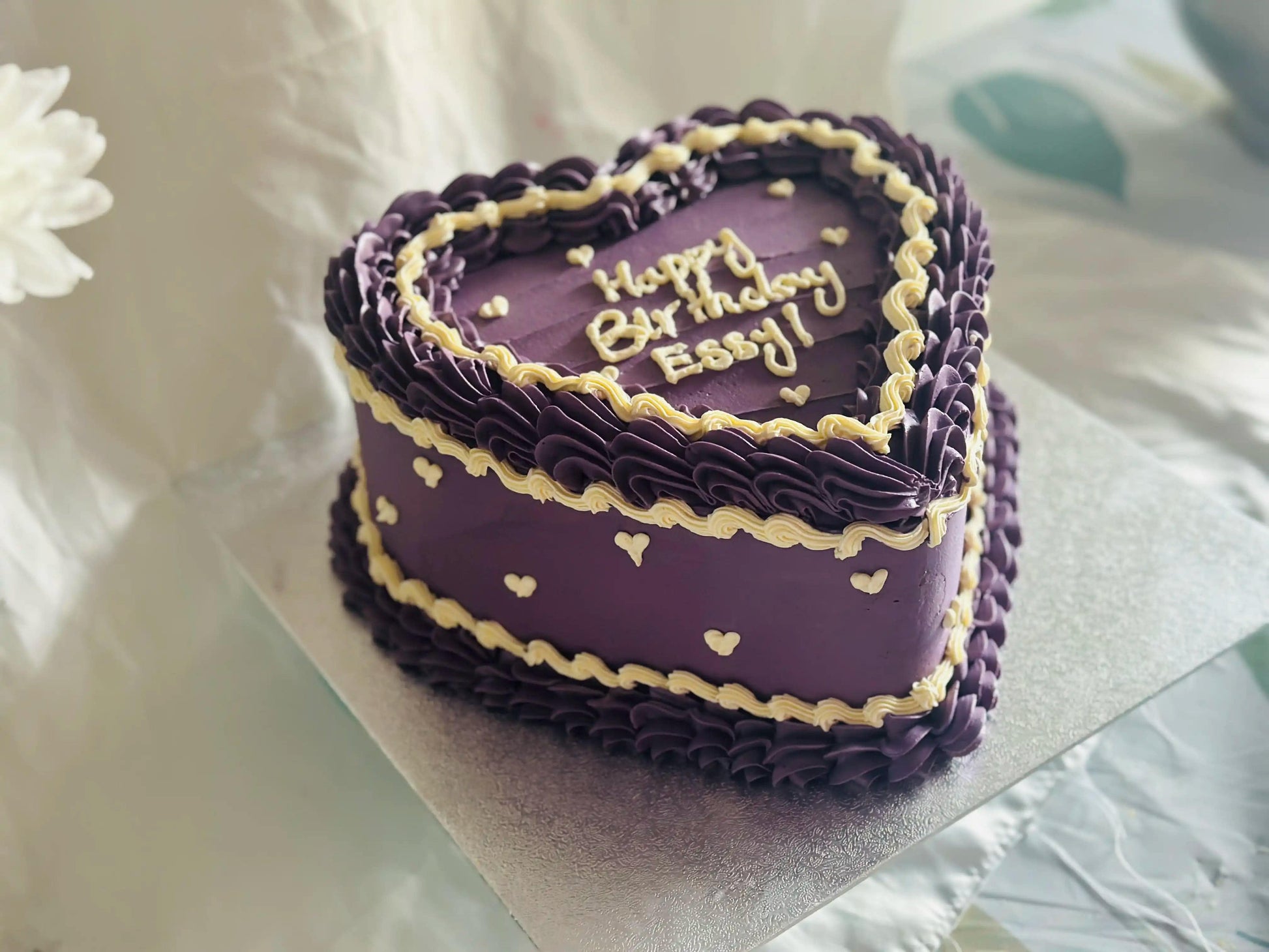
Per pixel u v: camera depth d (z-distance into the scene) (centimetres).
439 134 54
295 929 40
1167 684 41
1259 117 67
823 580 34
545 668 40
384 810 43
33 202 29
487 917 41
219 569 50
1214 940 41
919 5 73
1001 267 64
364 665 42
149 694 46
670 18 58
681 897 35
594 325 40
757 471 33
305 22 47
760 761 38
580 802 38
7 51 44
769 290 41
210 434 51
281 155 48
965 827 43
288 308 51
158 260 48
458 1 52
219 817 43
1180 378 58
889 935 40
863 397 35
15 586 47
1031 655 42
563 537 36
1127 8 77
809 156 46
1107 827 43
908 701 37
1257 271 63
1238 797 44
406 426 37
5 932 40
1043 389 52
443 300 40
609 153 58
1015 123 71
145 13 44
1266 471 54
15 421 47
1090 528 46
